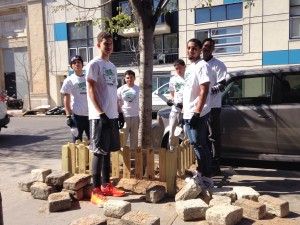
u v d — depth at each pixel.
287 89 5.15
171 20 21.03
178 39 20.34
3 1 24.67
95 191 4.11
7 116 10.52
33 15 23.39
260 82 5.34
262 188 4.64
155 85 20.23
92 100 3.96
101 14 20.89
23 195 4.48
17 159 7.20
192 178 4.23
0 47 25.69
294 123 5.02
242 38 18.08
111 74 4.16
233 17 18.22
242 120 5.32
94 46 22.02
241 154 5.41
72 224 3.13
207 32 18.91
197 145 4.14
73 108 5.35
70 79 5.32
